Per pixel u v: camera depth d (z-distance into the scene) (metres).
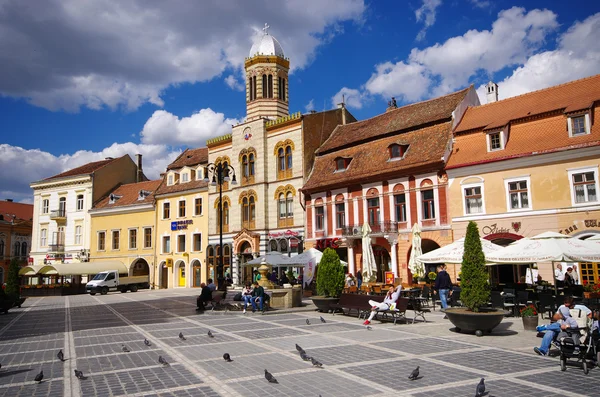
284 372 9.77
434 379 9.02
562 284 24.19
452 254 19.97
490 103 32.62
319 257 28.36
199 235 49.94
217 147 48.84
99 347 13.41
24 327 19.09
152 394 8.43
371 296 17.86
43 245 61.19
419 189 31.70
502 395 7.96
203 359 11.23
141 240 54.38
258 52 47.69
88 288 44.62
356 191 35.66
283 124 42.47
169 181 53.88
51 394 8.61
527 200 26.81
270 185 43.06
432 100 36.72
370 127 38.97
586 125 25.20
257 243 43.00
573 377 9.11
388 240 32.59
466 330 14.20
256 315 20.59
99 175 60.06
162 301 30.50
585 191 24.83
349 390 8.38
